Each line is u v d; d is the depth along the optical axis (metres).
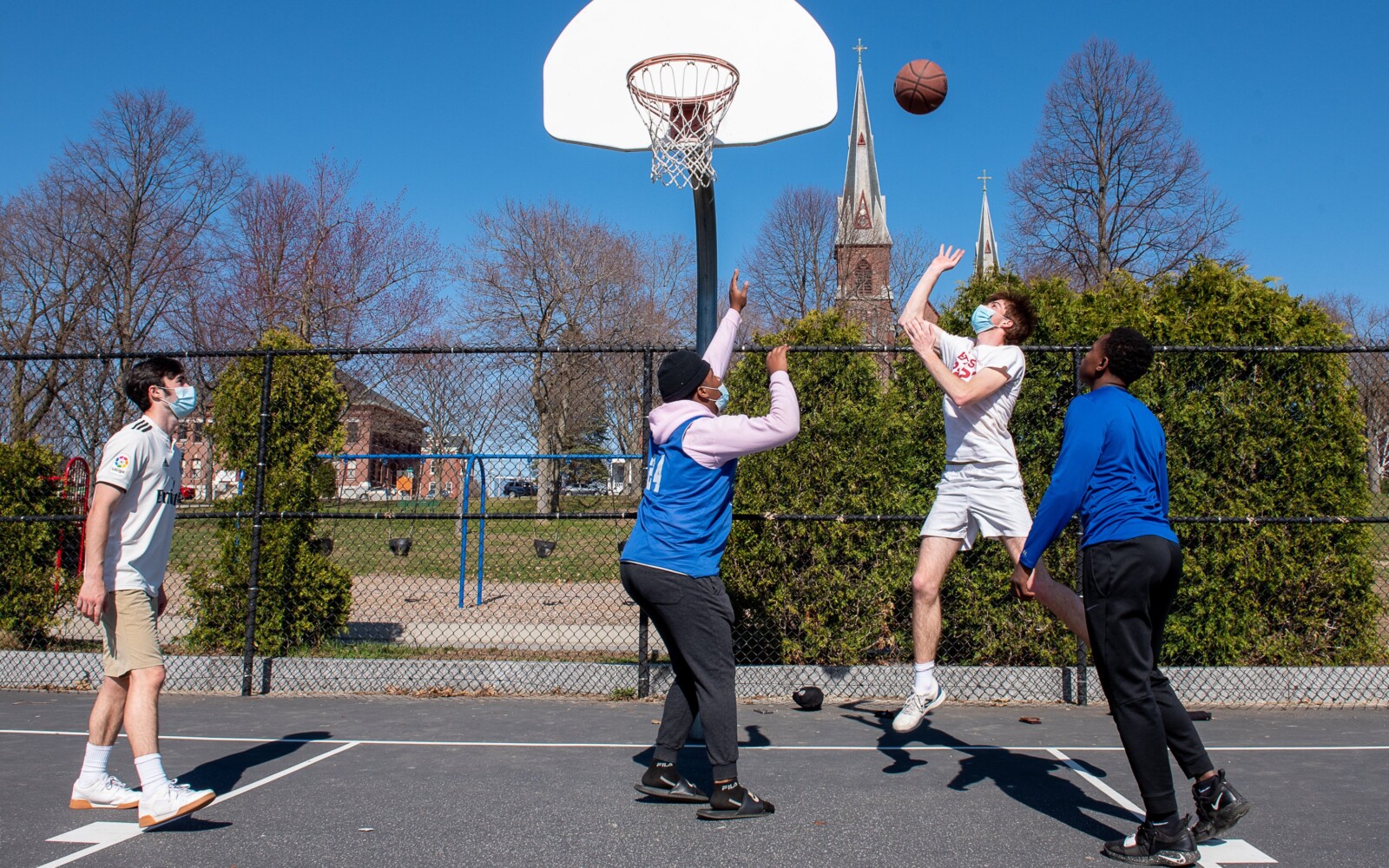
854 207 49.97
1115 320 6.69
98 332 27.41
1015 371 4.30
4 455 7.52
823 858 3.26
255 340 25.91
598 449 14.82
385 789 4.12
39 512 7.56
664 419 3.87
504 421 10.60
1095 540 3.30
